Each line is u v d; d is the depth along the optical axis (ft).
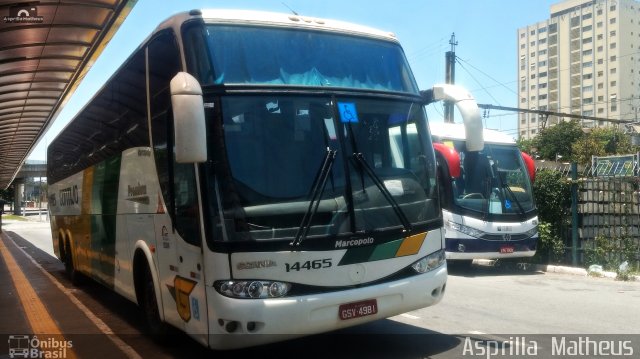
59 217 43.39
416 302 17.43
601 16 376.68
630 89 371.15
